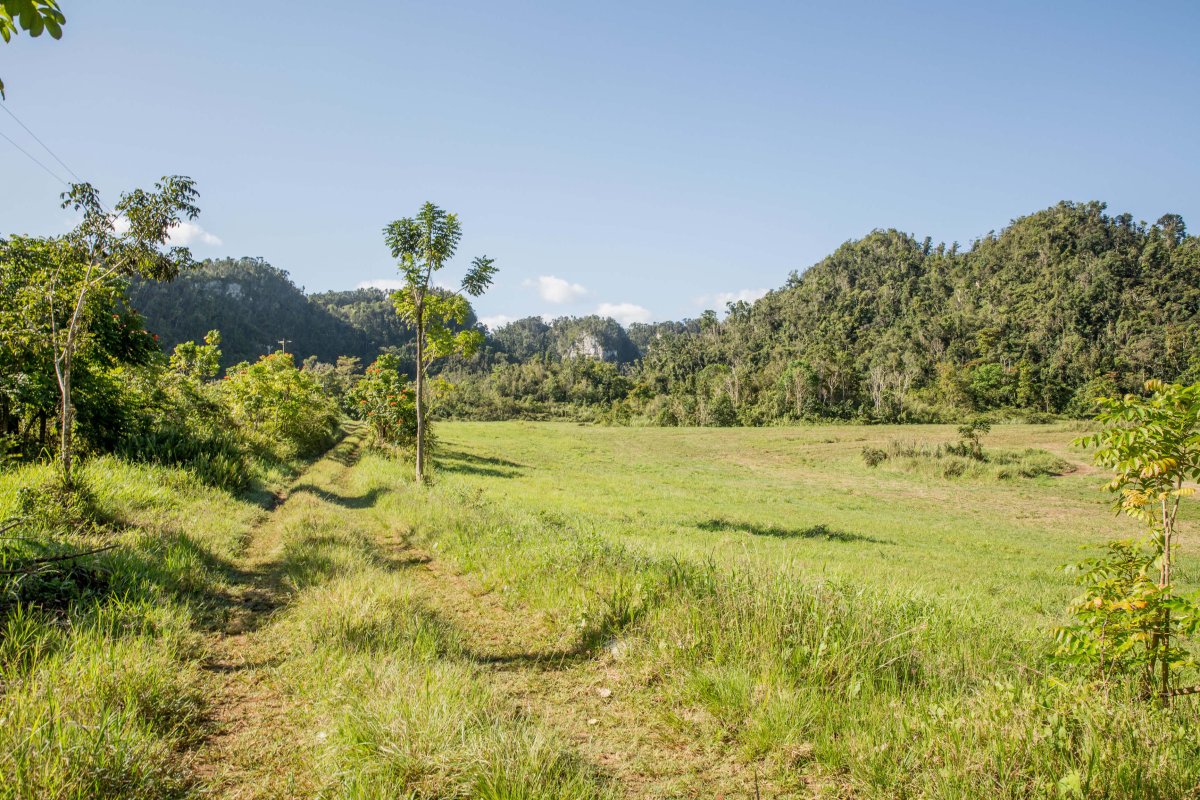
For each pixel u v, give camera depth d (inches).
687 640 190.7
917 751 127.8
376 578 256.2
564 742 135.6
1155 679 148.8
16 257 400.8
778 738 141.1
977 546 670.5
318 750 127.7
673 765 133.0
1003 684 157.0
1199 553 698.8
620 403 4055.1
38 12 108.6
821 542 606.9
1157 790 104.7
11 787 99.0
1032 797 108.0
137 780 109.7
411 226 623.2
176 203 331.3
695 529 622.2
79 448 447.2
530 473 1177.4
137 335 520.1
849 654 177.9
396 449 1000.9
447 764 117.3
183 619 196.1
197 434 565.9
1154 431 143.6
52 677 136.6
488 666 184.2
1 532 214.1
